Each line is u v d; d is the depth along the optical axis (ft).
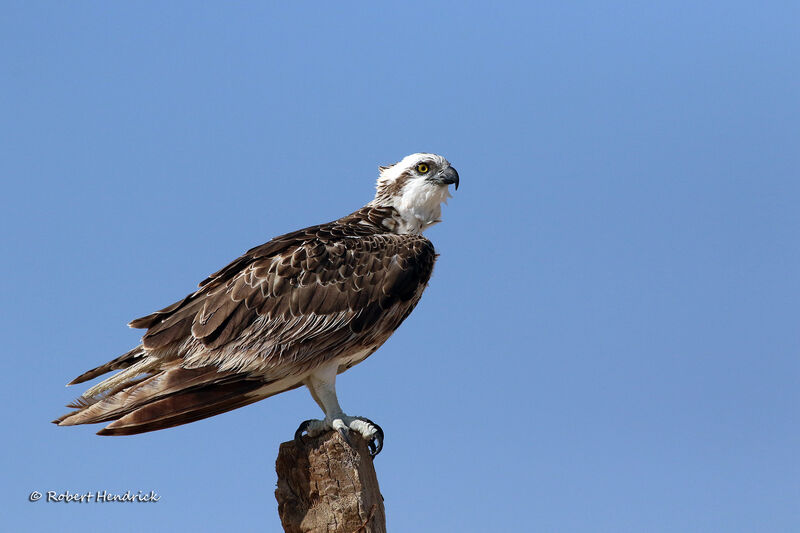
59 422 37.17
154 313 40.81
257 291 40.04
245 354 39.17
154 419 37.06
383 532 35.86
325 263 41.27
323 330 40.42
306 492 34.55
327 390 40.70
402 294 42.45
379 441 38.37
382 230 46.34
